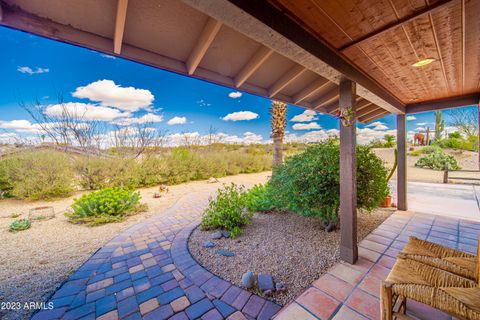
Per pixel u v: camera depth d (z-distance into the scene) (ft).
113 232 11.03
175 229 11.07
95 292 5.97
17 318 5.11
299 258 7.61
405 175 13.62
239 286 6.10
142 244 9.21
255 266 7.16
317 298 5.42
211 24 4.88
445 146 44.68
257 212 13.50
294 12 4.73
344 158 7.30
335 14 4.80
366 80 8.09
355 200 7.22
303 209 9.63
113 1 4.23
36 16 4.33
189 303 5.45
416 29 5.35
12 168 16.98
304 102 10.86
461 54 6.68
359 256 7.63
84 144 23.31
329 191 8.77
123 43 5.57
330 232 9.91
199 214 13.94
